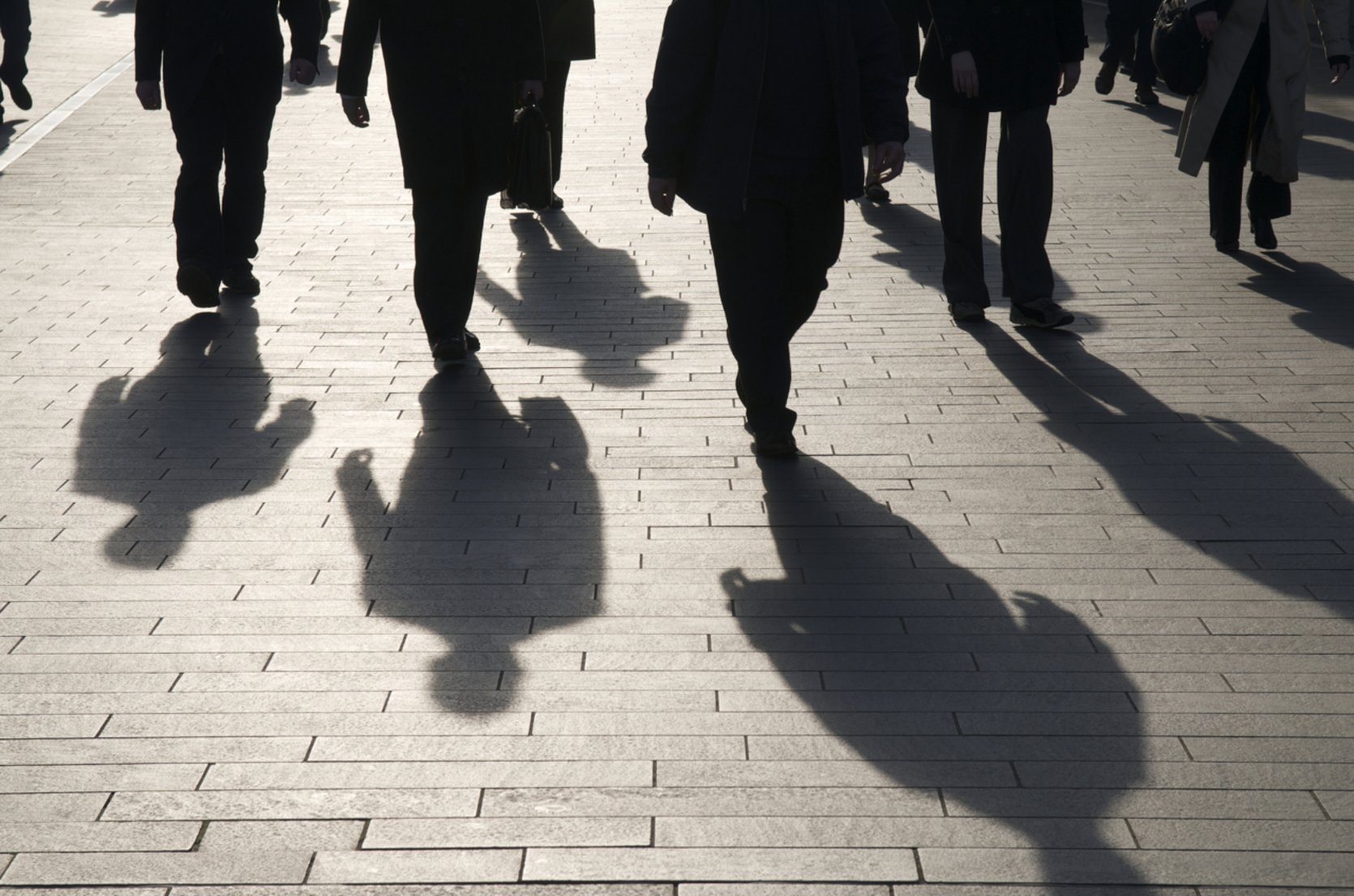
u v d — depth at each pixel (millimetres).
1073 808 3211
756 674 3799
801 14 5055
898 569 4422
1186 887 2955
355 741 3477
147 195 9414
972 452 5367
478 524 4754
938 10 6652
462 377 6215
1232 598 4223
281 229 8672
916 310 7160
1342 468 5172
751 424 5344
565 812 3193
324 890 2938
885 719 3580
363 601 4211
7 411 5758
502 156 6430
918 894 2926
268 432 5578
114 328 6844
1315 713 3611
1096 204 9188
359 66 6406
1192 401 5863
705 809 3201
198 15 6895
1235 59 7699
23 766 3375
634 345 6621
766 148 5117
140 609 4152
